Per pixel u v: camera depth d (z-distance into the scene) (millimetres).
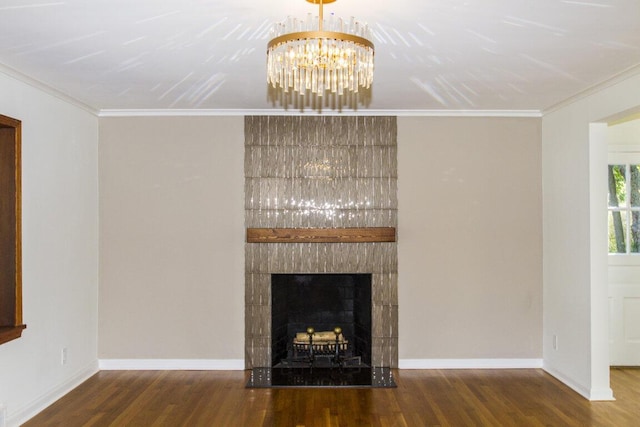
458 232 4918
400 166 4922
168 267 4863
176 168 4879
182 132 4879
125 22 2633
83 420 3645
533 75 3650
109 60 3264
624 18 2586
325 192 4891
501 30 2756
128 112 4816
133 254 4852
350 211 4895
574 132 4320
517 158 4938
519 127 4949
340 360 4953
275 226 4879
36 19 2582
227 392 4242
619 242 4980
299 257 4871
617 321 4934
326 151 4902
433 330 4914
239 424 3588
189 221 4875
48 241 3938
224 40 2896
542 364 4922
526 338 4926
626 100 3594
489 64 3377
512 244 4926
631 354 4934
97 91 4070
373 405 3955
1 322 3463
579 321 4250
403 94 4230
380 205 4902
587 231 4129
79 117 4469
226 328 4863
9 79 3447
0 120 3281
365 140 4918
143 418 3688
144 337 4859
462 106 4703
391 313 4887
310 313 5184
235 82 3814
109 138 4859
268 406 3934
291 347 5129
